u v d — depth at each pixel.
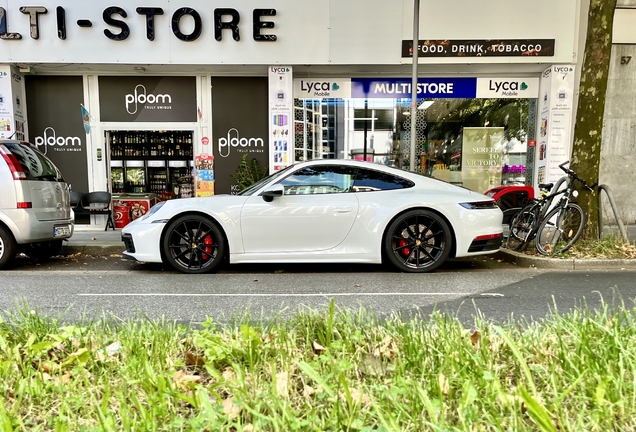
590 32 6.03
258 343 2.20
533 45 8.82
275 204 5.26
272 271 5.55
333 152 9.91
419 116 9.88
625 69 9.66
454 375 1.86
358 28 8.82
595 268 5.67
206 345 2.23
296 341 2.39
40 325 2.53
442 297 4.20
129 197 9.63
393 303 3.97
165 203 5.52
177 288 4.62
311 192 5.39
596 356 1.97
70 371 2.00
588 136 6.15
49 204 5.88
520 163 9.97
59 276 5.31
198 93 9.60
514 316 3.50
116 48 8.77
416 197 5.30
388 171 5.55
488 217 5.38
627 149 9.88
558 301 4.04
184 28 8.77
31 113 9.45
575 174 6.28
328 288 4.59
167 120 9.66
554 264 5.72
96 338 2.38
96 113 9.54
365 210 5.25
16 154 5.64
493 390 1.66
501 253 6.53
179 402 1.76
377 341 2.35
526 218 6.70
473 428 1.48
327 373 1.96
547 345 2.21
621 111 9.78
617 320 2.39
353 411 1.54
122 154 10.18
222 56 8.85
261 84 9.62
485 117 9.89
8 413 1.57
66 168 9.65
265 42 8.84
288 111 9.11
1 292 4.45
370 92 9.77
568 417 1.57
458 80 9.71
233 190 9.74
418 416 1.58
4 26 8.57
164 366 2.06
